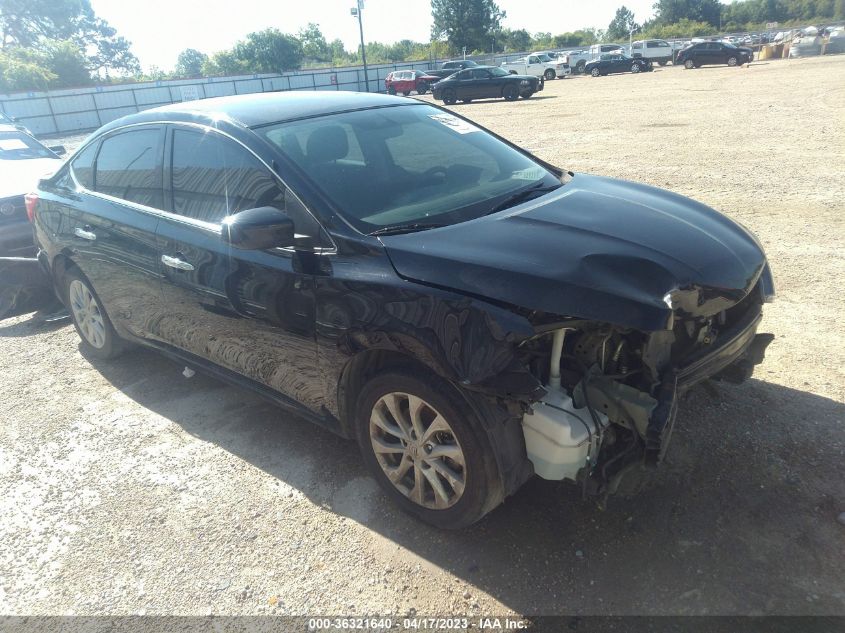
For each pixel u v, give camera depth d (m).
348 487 3.23
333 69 52.38
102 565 2.85
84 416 4.13
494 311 2.35
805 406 3.49
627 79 33.94
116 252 4.10
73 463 3.62
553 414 2.42
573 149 12.50
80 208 4.44
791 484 2.93
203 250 3.44
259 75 45.81
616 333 2.61
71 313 5.02
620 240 2.68
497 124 18.11
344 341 2.81
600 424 2.46
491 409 2.46
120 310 4.37
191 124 3.68
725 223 3.21
